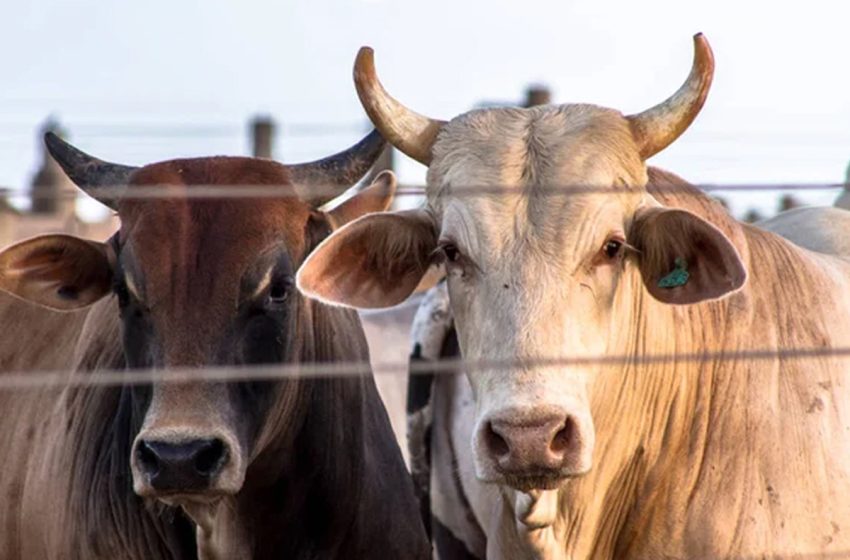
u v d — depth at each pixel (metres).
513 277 8.55
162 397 9.63
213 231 10.08
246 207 10.23
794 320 9.55
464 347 8.84
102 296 10.47
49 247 10.24
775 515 9.08
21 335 11.65
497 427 8.15
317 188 10.76
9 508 11.23
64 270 10.37
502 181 8.77
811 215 11.28
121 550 10.53
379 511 11.46
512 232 8.64
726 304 9.49
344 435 11.10
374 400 11.88
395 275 9.32
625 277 9.00
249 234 10.15
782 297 9.60
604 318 8.73
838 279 9.96
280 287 10.23
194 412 9.55
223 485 9.53
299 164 10.89
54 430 11.04
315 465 10.94
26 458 11.20
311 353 10.80
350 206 11.13
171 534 10.38
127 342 10.14
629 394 9.23
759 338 9.45
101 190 10.62
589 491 9.26
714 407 9.36
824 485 9.16
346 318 11.60
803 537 9.07
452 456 12.19
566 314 8.50
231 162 10.56
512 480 8.23
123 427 10.40
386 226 9.10
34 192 10.49
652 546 9.38
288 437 10.65
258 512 10.78
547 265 8.56
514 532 9.65
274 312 10.20
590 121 9.00
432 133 9.27
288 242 10.35
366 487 11.32
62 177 25.20
